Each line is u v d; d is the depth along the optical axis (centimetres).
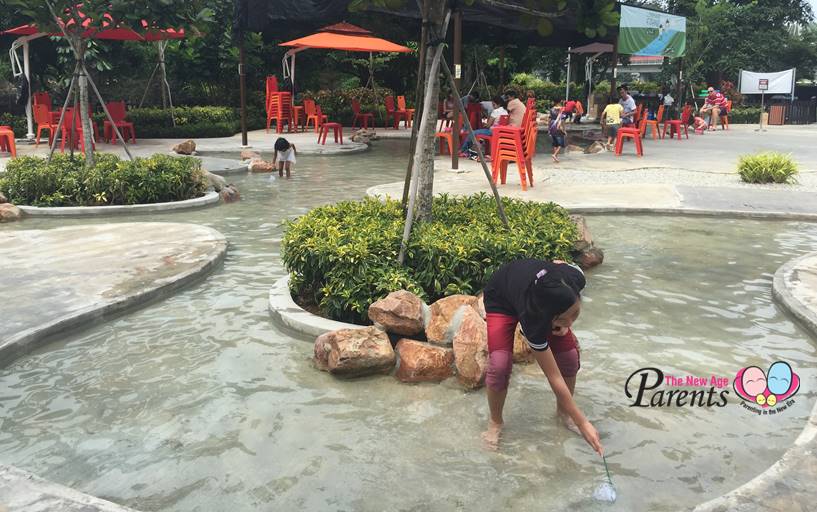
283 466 324
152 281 588
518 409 383
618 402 390
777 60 4784
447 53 2438
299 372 434
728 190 1130
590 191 1112
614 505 290
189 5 1142
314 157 1716
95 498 283
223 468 323
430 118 588
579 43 2195
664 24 2106
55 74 2350
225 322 522
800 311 520
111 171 1005
